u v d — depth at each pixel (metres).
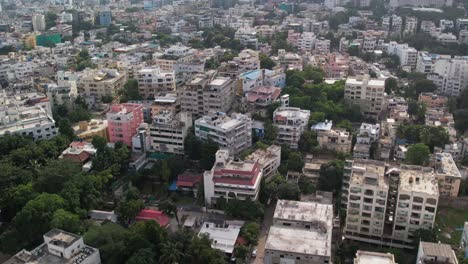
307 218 175.75
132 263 161.25
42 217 182.12
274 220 176.50
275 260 161.62
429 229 178.38
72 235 168.38
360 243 190.62
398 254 174.50
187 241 176.00
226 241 186.62
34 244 183.75
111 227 183.62
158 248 172.88
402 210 179.88
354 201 184.50
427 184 182.00
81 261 160.50
